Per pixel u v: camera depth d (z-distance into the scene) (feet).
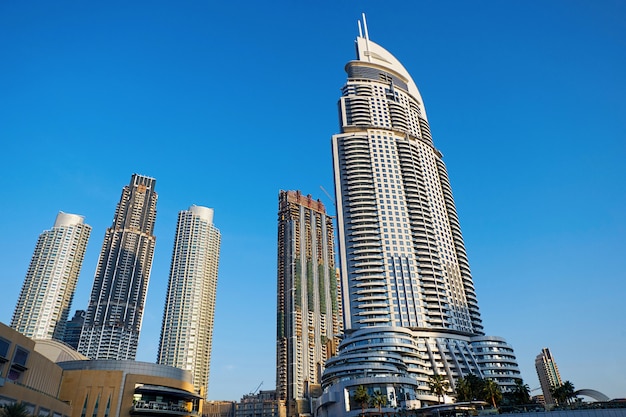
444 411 372.99
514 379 625.82
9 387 238.89
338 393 494.18
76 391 344.28
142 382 362.74
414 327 639.35
